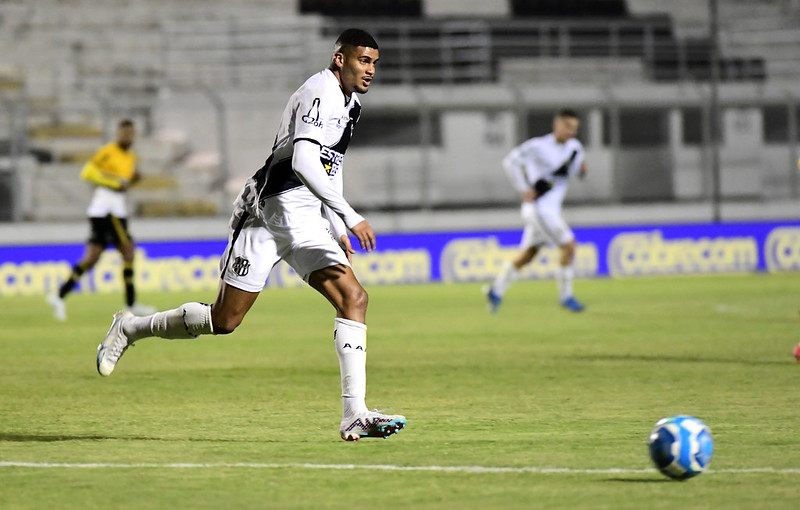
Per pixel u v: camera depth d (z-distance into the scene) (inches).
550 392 1145.4
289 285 3070.9
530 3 4785.9
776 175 4126.5
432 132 3969.0
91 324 2047.2
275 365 1421.0
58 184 3750.0
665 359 1425.9
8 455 807.1
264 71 4308.6
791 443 835.4
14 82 4042.8
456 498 658.2
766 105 3991.1
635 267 3198.8
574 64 4517.7
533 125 4094.5
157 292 2856.8
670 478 704.4
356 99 842.8
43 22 4301.2
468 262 3137.3
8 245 2847.0
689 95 4018.2
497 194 4010.8
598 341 1658.5
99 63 4247.0
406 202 3939.5
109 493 678.5
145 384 1241.4
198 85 4175.7
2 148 3809.1
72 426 946.7
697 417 969.5
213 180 3917.3
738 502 642.8
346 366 824.3
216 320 864.3
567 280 2129.7
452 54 4466.0
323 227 847.1
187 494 673.6
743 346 1566.2
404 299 2554.1
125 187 2091.5
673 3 4911.4
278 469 748.0
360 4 4640.8
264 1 4562.0
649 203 3900.1
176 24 4431.6
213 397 1130.0
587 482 700.7
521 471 736.3
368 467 753.0
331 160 832.3
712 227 3243.1
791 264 3299.7
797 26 4822.8
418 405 1061.8
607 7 4837.6
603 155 4030.5
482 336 1754.4
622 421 952.9
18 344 1707.7
